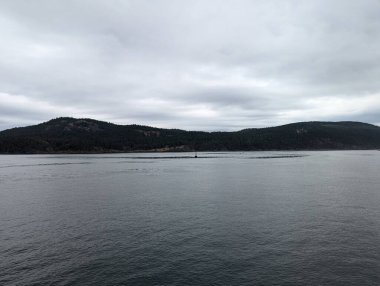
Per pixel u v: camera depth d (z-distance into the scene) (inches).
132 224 1315.2
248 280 810.2
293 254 968.3
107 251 1010.7
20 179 3061.0
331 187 2326.5
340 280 804.6
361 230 1197.1
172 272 858.8
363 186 2368.4
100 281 815.1
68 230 1242.0
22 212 1563.7
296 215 1438.2
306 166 4562.0
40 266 904.3
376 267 872.9
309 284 787.4
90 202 1809.8
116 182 2765.7
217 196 1966.0
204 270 868.0
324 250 997.2
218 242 1080.2
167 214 1482.5
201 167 4530.0
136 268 885.8
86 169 4325.8
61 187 2453.2
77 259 951.6
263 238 1117.1
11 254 994.1
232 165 4889.3
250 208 1596.9
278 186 2405.3
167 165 5068.9
